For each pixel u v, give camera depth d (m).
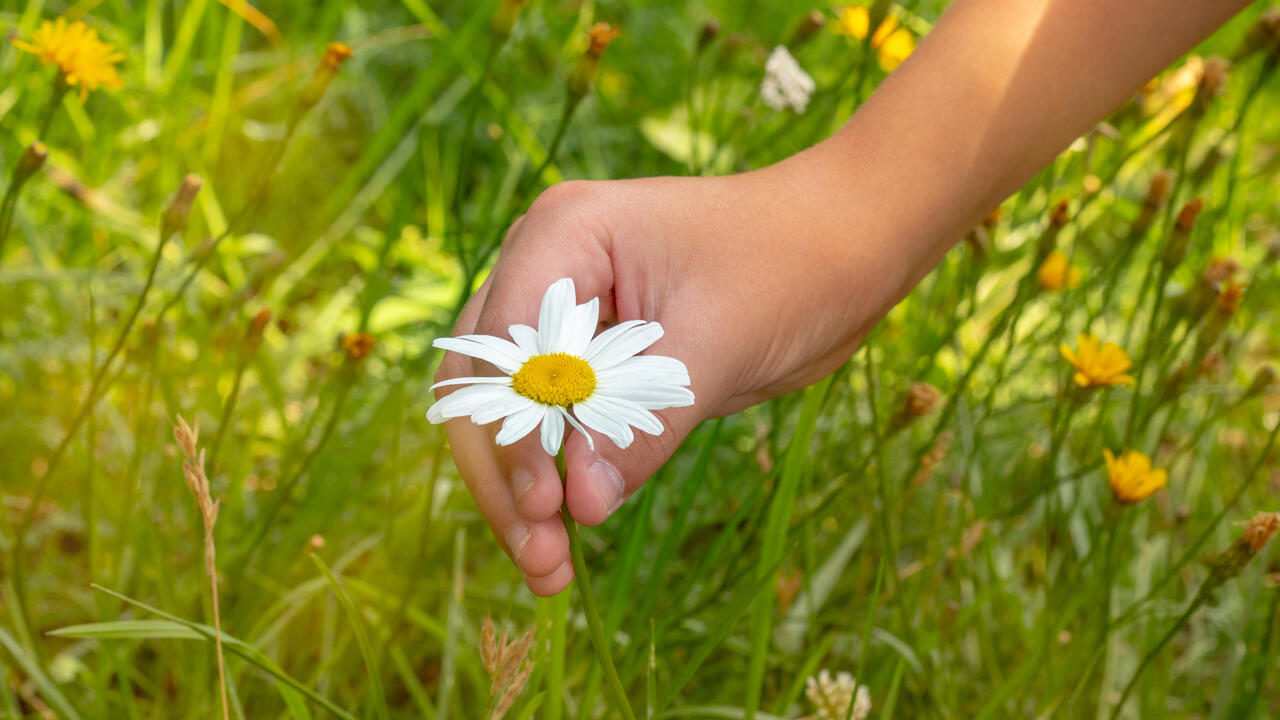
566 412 0.39
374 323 0.78
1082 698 0.55
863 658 0.47
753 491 0.52
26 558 0.57
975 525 0.54
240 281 0.77
